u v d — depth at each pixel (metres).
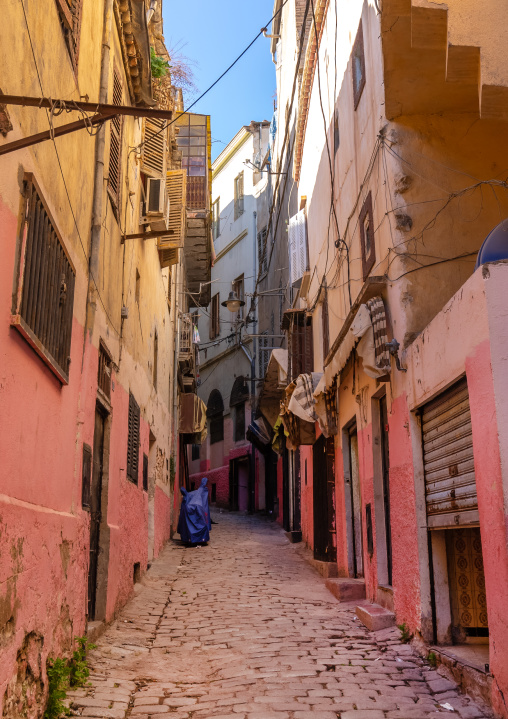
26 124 4.27
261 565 12.36
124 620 7.75
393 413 7.24
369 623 7.11
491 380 4.61
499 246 5.29
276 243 22.91
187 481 25.75
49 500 4.97
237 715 4.49
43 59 4.71
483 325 4.77
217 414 29.25
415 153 7.19
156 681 5.41
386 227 7.40
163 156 11.02
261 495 24.97
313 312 14.38
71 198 5.73
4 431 3.88
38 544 4.44
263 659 5.97
